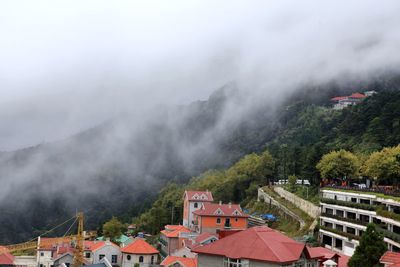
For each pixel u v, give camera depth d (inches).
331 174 4372.5
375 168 3873.0
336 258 2433.6
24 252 5088.6
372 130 6171.3
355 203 3540.8
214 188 6756.9
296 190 5113.2
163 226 6097.4
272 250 1985.7
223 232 2511.1
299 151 5861.2
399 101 6707.7
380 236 2333.9
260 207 5620.1
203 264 2161.7
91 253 3983.8
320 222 3959.2
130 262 3627.0
